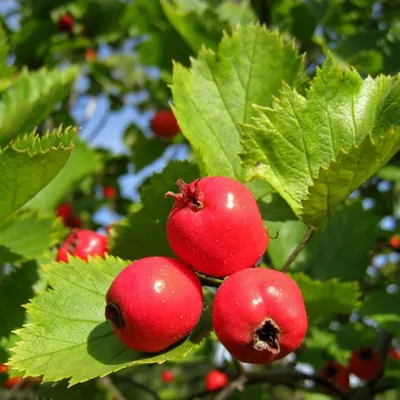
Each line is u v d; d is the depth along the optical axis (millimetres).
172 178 130
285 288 89
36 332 100
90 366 95
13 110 138
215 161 124
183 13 202
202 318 103
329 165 100
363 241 190
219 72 128
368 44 200
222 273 95
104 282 111
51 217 149
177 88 124
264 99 128
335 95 111
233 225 91
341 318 260
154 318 89
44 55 296
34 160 106
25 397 224
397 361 231
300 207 109
